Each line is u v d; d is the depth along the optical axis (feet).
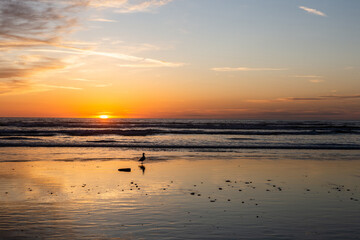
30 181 51.70
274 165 71.15
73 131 169.27
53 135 147.43
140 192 44.80
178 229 30.22
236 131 189.37
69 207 37.04
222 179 55.06
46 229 29.86
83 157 80.59
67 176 56.18
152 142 120.37
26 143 108.37
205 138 141.79
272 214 35.22
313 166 70.28
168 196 42.73
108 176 56.65
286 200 41.34
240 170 64.34
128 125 261.24
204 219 33.24
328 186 50.42
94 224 31.37
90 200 40.22
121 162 73.41
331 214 35.45
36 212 35.06
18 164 68.54
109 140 126.31
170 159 79.05
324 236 28.84
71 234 28.71
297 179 55.88
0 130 170.50
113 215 34.27
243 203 39.60
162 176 57.21
